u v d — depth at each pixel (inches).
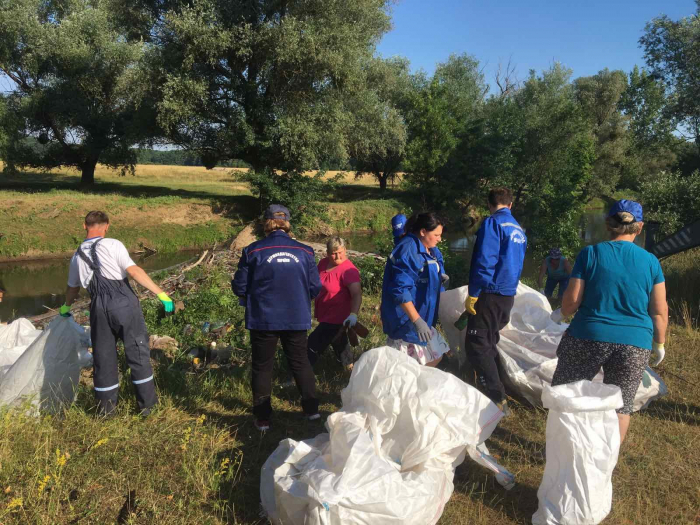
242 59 925.2
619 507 122.2
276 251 155.0
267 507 113.8
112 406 157.6
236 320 273.7
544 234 700.0
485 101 1689.2
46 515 109.9
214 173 1953.7
